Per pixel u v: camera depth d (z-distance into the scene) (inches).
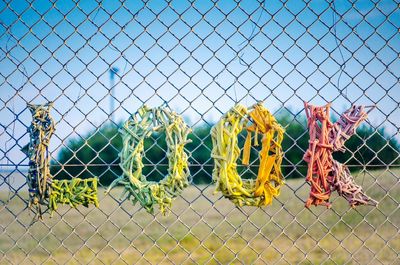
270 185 126.4
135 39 129.7
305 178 128.3
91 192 124.0
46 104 125.0
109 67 129.3
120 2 129.3
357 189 128.3
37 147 122.9
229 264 139.7
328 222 261.9
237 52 131.2
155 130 125.0
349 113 130.3
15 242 134.2
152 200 123.4
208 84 130.3
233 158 125.1
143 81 129.5
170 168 124.1
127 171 123.4
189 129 126.3
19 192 127.8
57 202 124.0
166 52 130.0
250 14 131.6
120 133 125.6
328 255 146.2
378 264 225.5
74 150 133.2
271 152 132.6
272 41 132.0
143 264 241.6
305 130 130.2
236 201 126.6
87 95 128.8
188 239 260.2
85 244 136.9
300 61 133.0
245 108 126.0
